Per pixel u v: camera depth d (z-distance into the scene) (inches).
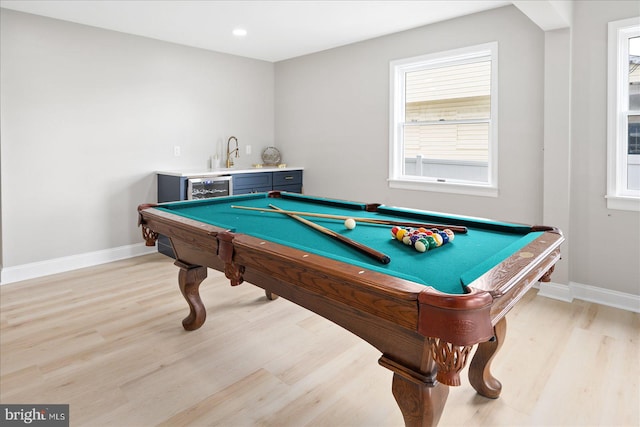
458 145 153.9
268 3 130.7
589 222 123.2
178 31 161.9
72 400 75.6
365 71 176.1
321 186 201.8
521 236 77.7
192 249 94.8
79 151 155.7
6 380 82.0
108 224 166.1
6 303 121.8
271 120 221.9
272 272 63.9
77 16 143.5
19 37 138.7
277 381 82.0
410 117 166.9
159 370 85.8
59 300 124.4
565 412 72.2
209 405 74.5
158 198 180.2
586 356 90.8
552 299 125.2
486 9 137.3
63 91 150.0
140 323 108.5
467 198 149.4
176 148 184.4
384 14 141.5
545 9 104.1
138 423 69.5
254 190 189.9
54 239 152.0
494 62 138.0
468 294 43.5
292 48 188.4
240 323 108.3
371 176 179.2
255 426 69.2
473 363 76.2
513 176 137.9
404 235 72.6
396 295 46.3
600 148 119.4
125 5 132.4
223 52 196.5
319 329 105.0
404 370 52.3
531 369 85.7
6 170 139.5
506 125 137.7
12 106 139.1
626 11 112.0
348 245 71.1
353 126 183.8
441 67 155.7
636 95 115.8
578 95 121.6
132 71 167.6
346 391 78.9
